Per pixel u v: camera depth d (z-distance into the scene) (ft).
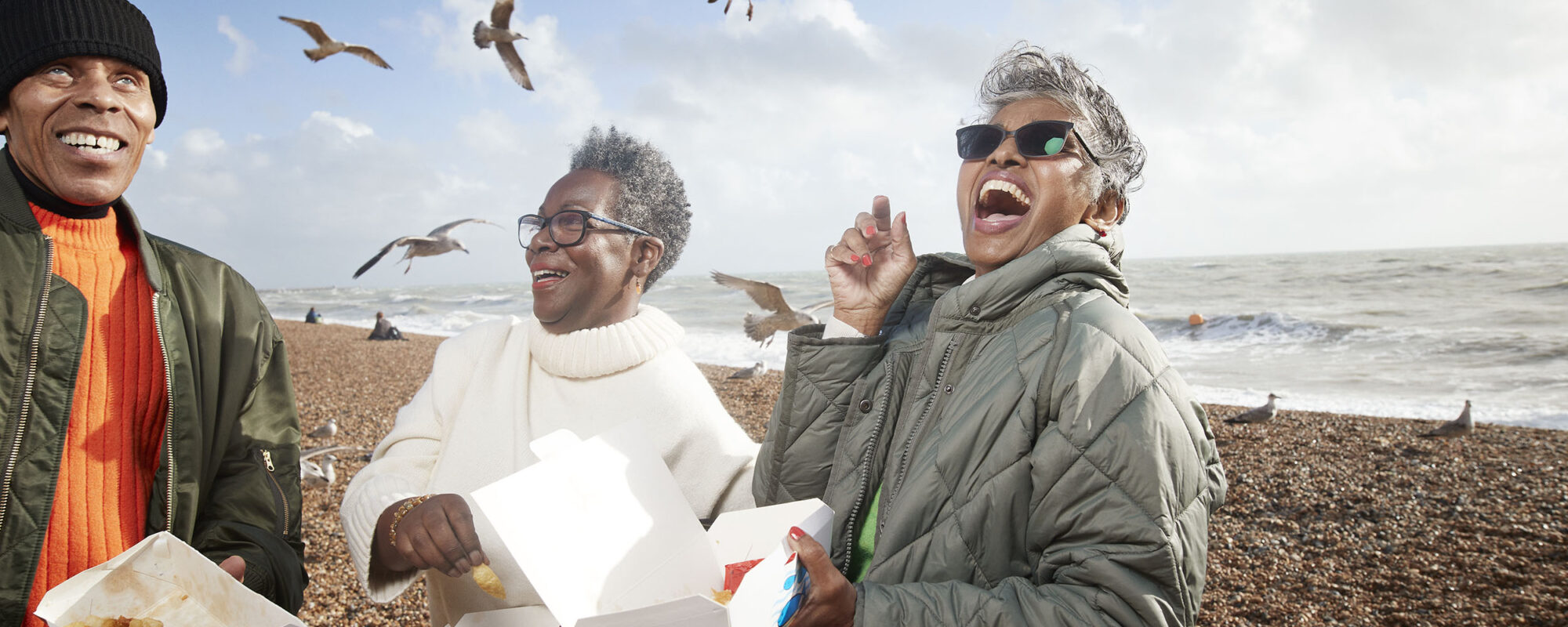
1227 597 16.20
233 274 6.03
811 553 3.83
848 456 5.22
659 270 6.91
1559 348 47.16
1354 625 14.79
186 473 5.44
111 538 5.29
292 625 3.92
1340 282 99.60
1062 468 4.07
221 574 3.98
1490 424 28.81
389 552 4.94
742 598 3.39
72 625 3.79
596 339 6.38
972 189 5.14
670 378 6.55
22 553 4.83
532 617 5.22
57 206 5.21
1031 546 4.31
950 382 4.83
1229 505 21.52
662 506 4.62
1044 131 4.78
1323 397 37.78
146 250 5.46
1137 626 3.85
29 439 4.87
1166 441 4.00
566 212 6.29
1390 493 21.62
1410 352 49.90
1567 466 23.07
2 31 4.84
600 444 4.54
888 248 5.65
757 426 32.14
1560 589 15.53
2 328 4.80
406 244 7.36
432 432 6.70
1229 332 61.67
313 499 22.34
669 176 6.87
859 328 5.70
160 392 5.54
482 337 7.00
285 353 6.26
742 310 93.61
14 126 5.04
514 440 6.32
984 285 4.76
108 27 5.00
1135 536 3.90
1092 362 4.14
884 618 3.92
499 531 3.81
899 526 4.43
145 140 5.39
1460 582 16.16
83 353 5.18
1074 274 4.68
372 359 54.34
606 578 4.15
